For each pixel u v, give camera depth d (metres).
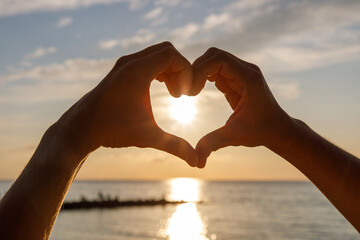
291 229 43.66
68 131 0.85
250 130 1.02
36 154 0.82
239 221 51.88
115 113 0.88
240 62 1.08
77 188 198.38
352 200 1.03
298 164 1.08
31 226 0.77
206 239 37.03
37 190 0.79
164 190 179.12
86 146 0.87
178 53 0.98
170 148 0.85
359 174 1.02
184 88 1.05
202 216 58.44
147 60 0.92
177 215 60.34
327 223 48.97
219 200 98.94
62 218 53.03
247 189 187.00
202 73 1.05
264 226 46.34
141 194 140.50
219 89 1.15
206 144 0.91
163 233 40.78
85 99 0.89
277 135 1.03
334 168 1.04
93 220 51.47
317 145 1.05
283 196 118.44
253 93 1.03
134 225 46.75
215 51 1.07
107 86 0.88
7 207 0.77
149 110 0.89
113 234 38.91
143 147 0.90
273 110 1.02
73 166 0.85
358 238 37.12
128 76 0.89
